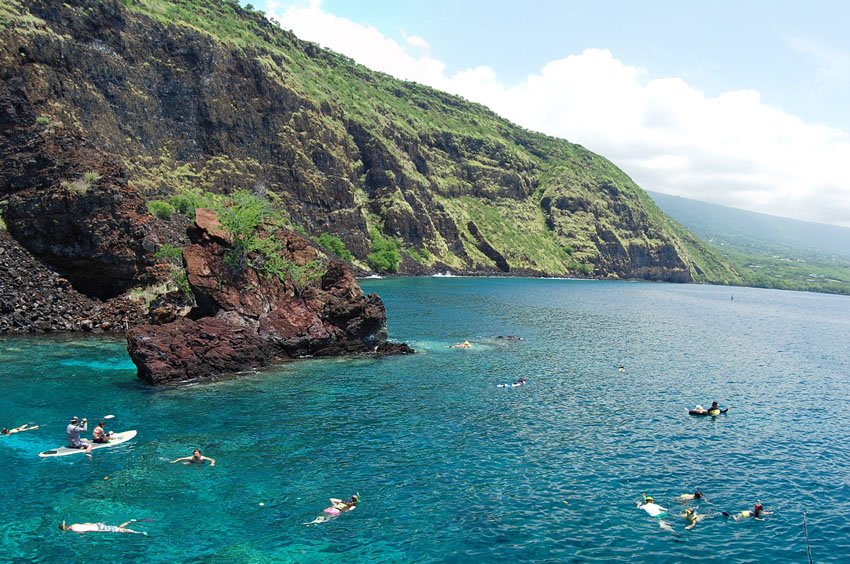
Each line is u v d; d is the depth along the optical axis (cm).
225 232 5941
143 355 4691
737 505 2975
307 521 2605
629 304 15225
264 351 5656
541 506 2852
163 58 14550
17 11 11194
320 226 17462
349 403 4425
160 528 2483
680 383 5838
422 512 2734
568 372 5994
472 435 3825
